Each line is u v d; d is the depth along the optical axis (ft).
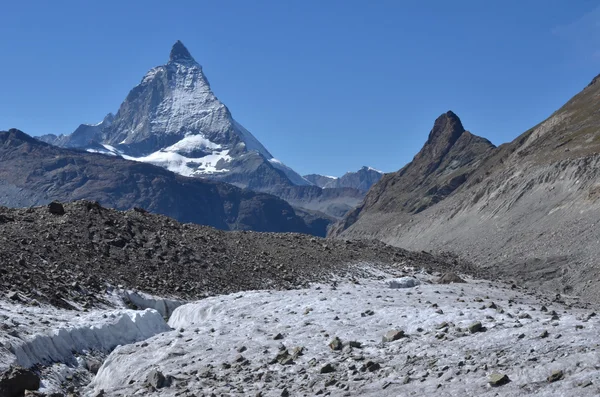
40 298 105.81
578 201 398.83
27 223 147.33
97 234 152.05
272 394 60.29
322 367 64.75
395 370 60.80
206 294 139.03
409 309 84.38
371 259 204.54
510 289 180.45
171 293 134.00
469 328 67.72
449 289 146.10
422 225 643.86
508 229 429.79
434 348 64.44
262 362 71.46
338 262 189.67
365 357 66.59
